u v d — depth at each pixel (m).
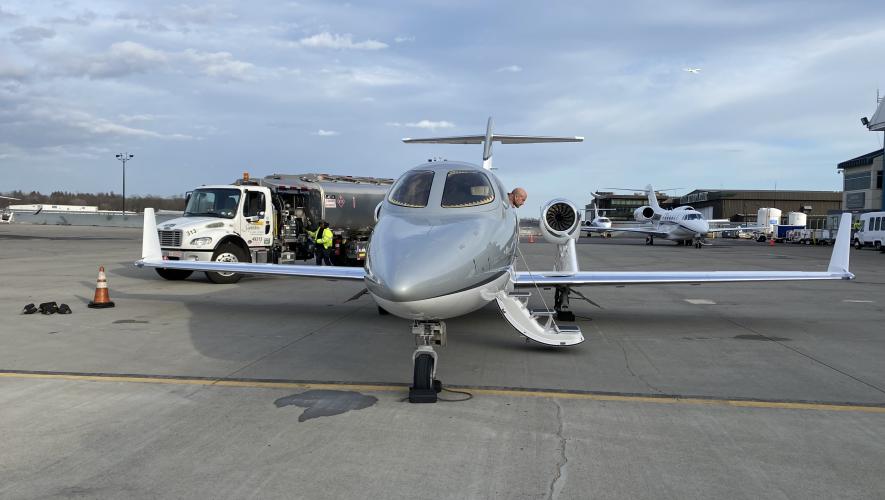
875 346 8.00
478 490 3.56
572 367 6.70
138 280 15.41
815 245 47.75
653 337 8.55
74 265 19.58
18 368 6.43
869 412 5.14
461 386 5.88
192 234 14.39
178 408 5.10
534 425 4.72
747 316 10.69
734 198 88.31
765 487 3.64
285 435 4.46
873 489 3.63
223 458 4.02
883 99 38.03
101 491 3.51
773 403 5.38
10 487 3.55
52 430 4.53
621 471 3.85
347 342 8.01
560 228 9.35
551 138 12.17
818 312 11.25
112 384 5.83
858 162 50.38
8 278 15.57
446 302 5.15
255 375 6.24
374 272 5.21
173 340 8.02
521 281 8.33
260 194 15.87
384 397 5.49
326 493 3.51
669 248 40.44
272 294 13.13
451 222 5.98
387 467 3.89
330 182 18.97
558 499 3.45
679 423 4.80
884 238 35.38
